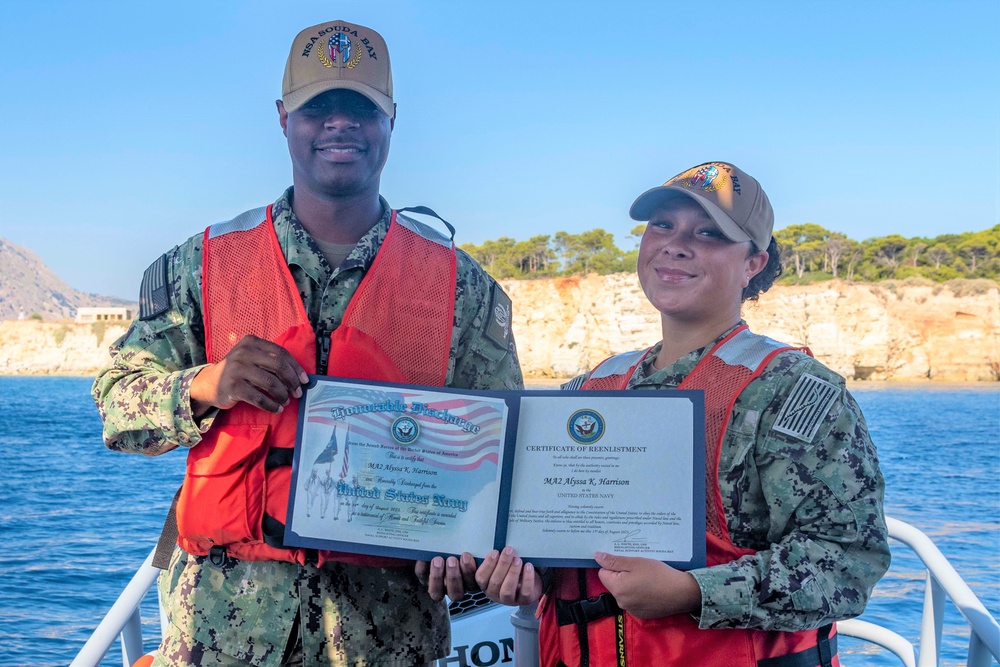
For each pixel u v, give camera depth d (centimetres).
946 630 1102
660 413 189
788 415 184
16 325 13875
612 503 188
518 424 194
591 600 193
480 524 191
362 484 194
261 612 196
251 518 195
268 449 198
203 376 193
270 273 209
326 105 204
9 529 2366
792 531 183
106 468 3903
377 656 202
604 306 7238
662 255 203
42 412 7338
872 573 180
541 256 12912
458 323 222
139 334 212
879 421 5909
